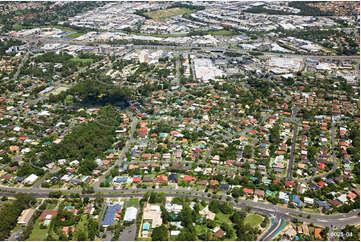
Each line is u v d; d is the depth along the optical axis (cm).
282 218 17475
